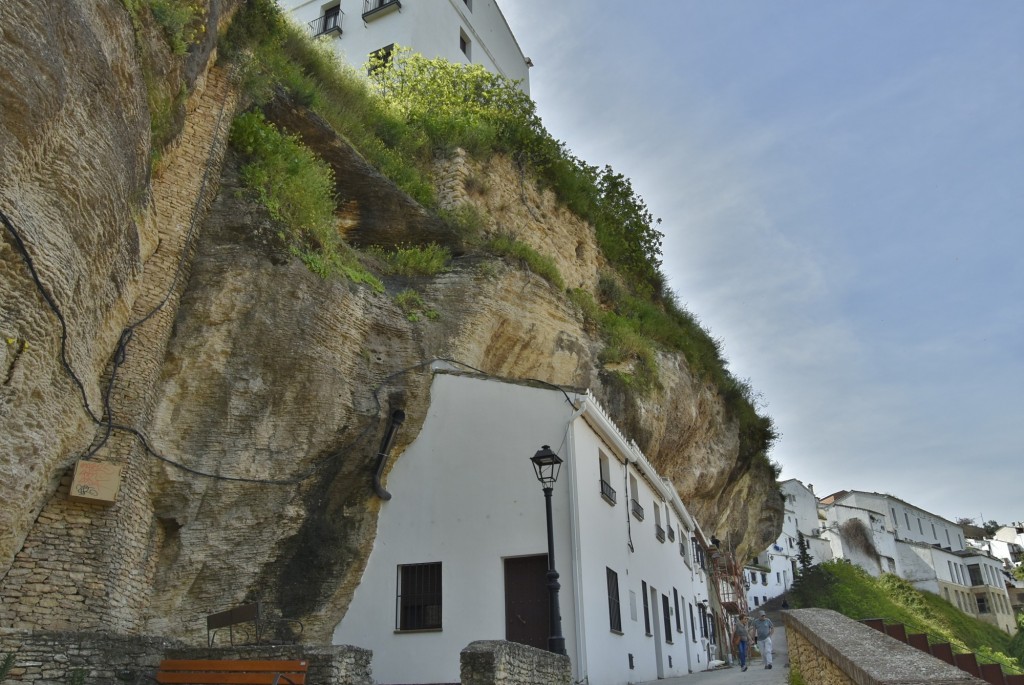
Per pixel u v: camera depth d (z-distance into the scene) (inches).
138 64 368.2
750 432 1210.6
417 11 986.1
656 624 680.4
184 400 414.3
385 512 513.0
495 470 510.9
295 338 454.3
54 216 287.6
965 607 2428.6
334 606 485.1
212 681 332.5
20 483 289.9
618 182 1044.5
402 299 558.6
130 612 375.9
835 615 351.3
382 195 631.8
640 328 922.1
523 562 491.5
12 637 309.7
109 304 351.9
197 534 410.9
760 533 1398.9
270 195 480.1
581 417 534.3
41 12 277.9
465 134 776.3
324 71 701.9
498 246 679.1
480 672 309.1
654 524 735.1
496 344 633.6
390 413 507.5
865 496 2536.9
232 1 531.5
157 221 416.5
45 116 276.4
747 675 617.9
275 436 445.4
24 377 277.6
